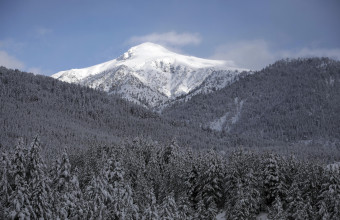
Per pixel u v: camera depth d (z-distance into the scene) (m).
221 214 80.00
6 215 43.56
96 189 52.91
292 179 80.50
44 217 46.56
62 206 53.16
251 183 74.31
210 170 82.44
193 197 86.12
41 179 48.44
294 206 65.19
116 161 72.81
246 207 65.50
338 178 67.44
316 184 72.75
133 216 59.41
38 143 57.31
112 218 52.66
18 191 43.84
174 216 53.00
